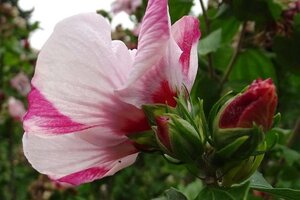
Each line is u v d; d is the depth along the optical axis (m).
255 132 0.18
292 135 0.44
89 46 0.19
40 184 0.65
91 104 0.19
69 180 0.21
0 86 0.81
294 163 0.46
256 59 0.46
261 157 0.20
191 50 0.21
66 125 0.20
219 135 0.19
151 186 0.77
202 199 0.20
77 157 0.20
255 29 0.43
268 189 0.20
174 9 0.41
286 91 0.52
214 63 0.48
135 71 0.19
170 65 0.20
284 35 0.42
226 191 0.19
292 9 0.42
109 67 0.19
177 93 0.20
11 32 0.80
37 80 0.19
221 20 0.45
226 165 0.19
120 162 0.21
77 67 0.19
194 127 0.19
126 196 0.74
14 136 0.88
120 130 0.20
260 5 0.40
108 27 0.19
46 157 0.20
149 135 0.20
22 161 0.88
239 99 0.19
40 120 0.19
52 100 0.19
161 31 0.19
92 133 0.20
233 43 0.53
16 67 0.83
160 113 0.19
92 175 0.21
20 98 0.83
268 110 0.18
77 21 0.19
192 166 0.20
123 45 0.20
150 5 0.19
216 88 0.42
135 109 0.20
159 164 0.78
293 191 0.20
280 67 0.48
